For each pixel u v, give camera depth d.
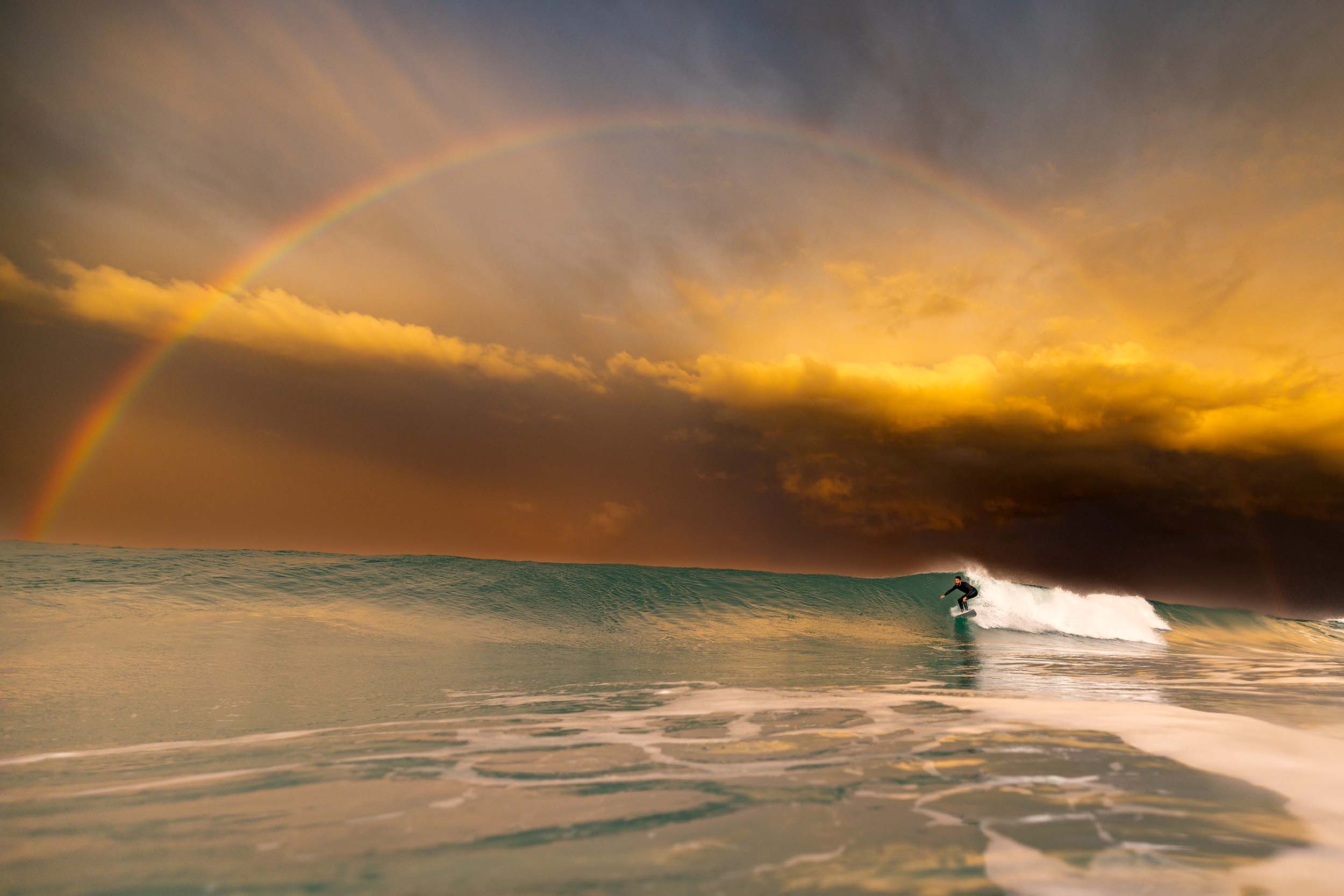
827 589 22.00
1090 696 8.54
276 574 16.39
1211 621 24.72
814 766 4.98
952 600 22.36
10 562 15.02
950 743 5.72
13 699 6.77
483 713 6.89
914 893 2.89
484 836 3.55
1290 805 4.10
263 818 3.81
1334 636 25.22
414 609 15.50
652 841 3.49
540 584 18.48
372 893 2.88
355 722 6.37
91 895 2.87
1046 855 3.31
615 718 6.73
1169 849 3.39
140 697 7.07
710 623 17.78
